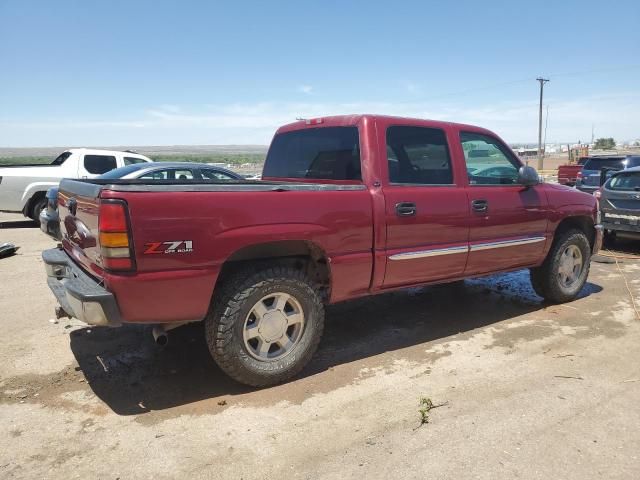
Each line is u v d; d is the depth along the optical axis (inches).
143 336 184.4
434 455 111.7
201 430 122.2
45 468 107.3
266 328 142.1
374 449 114.2
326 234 148.2
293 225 141.5
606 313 214.1
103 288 124.6
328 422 125.8
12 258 321.1
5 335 184.4
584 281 235.1
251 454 112.6
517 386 145.0
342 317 210.4
